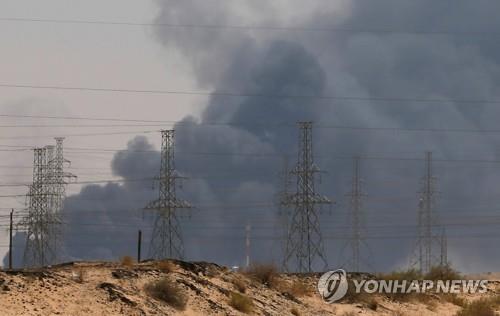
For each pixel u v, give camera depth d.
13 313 134.00
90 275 170.25
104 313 147.88
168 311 161.88
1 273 151.50
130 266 193.38
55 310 142.00
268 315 187.38
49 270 170.88
